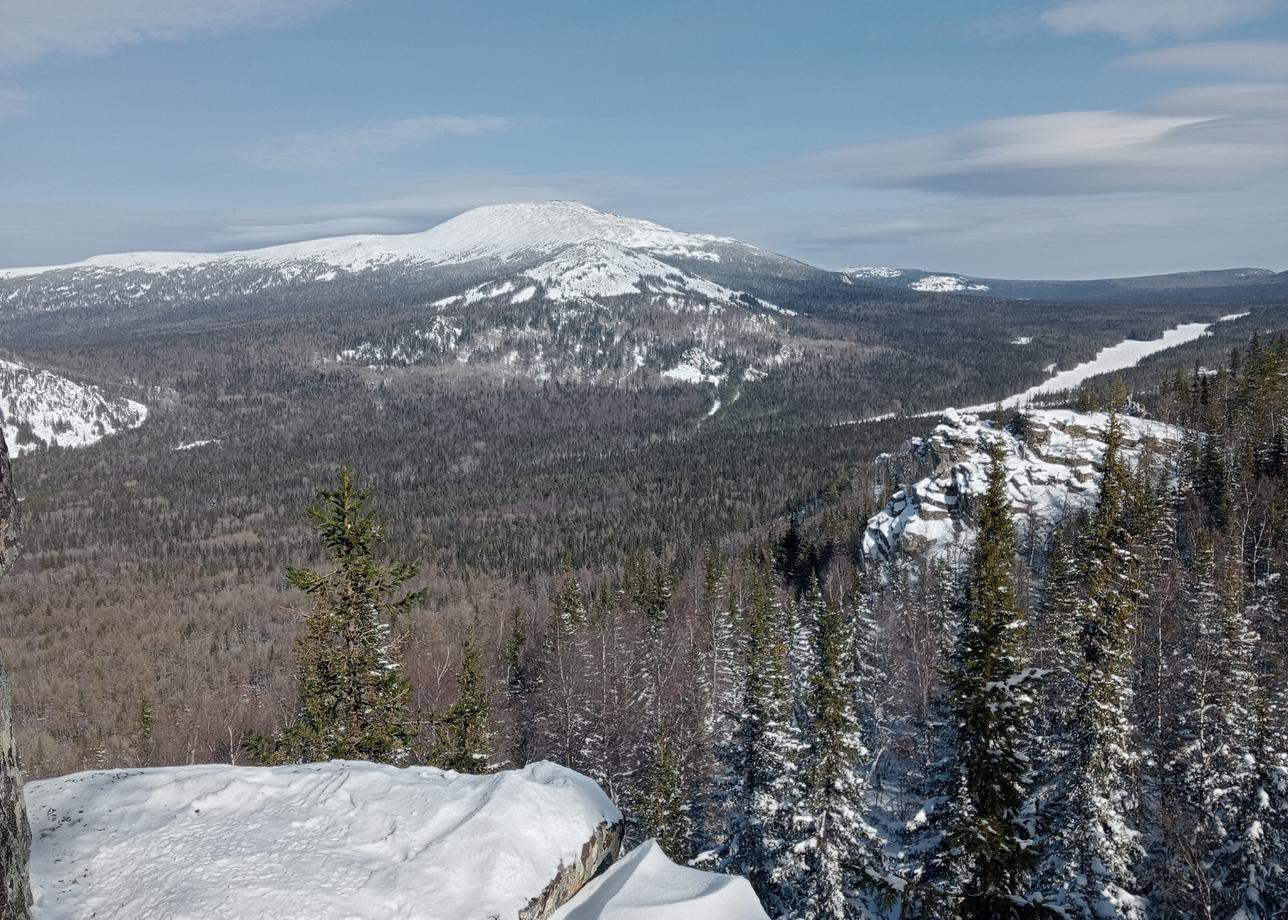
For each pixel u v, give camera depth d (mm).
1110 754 26828
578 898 10320
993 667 17625
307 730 20266
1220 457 79812
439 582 141250
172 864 9195
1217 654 36438
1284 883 26438
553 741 58625
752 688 37344
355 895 8820
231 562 168875
